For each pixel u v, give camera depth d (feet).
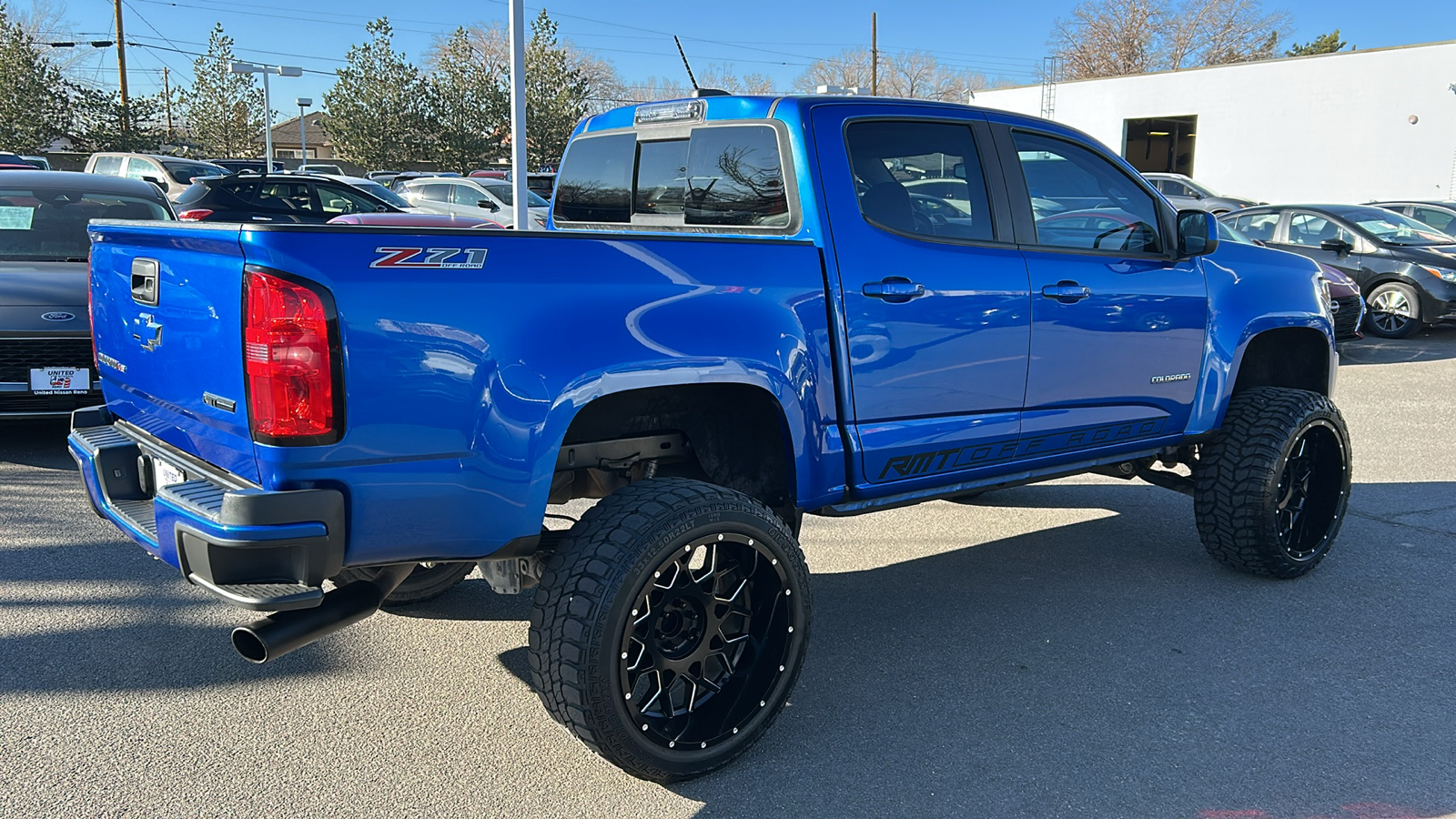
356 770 9.87
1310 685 11.82
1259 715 11.09
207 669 11.96
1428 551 16.75
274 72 93.35
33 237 22.56
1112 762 10.12
